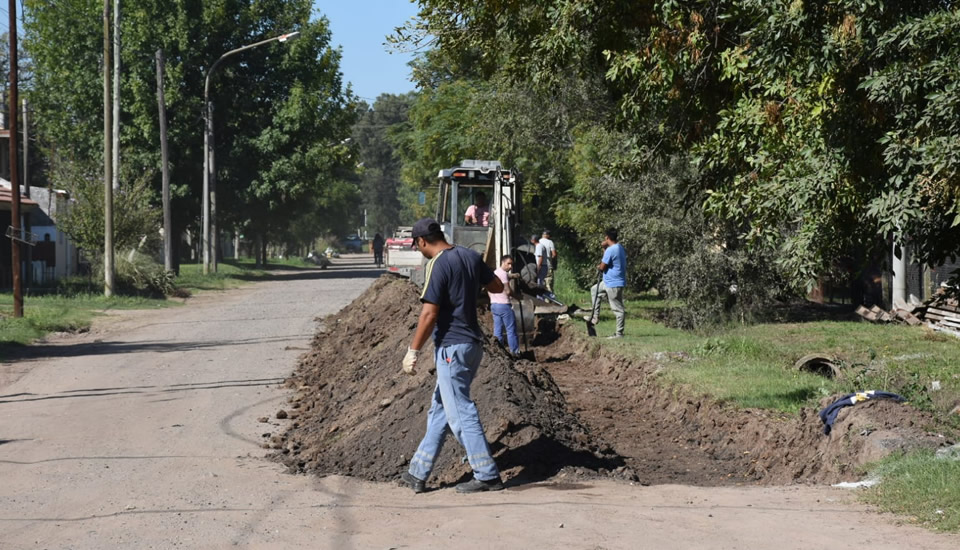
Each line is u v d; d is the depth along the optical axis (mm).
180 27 45094
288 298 32000
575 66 17219
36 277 36125
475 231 22516
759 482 8539
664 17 11305
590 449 8766
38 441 10195
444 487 7699
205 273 43781
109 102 29812
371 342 15469
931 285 20594
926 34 8266
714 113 12000
